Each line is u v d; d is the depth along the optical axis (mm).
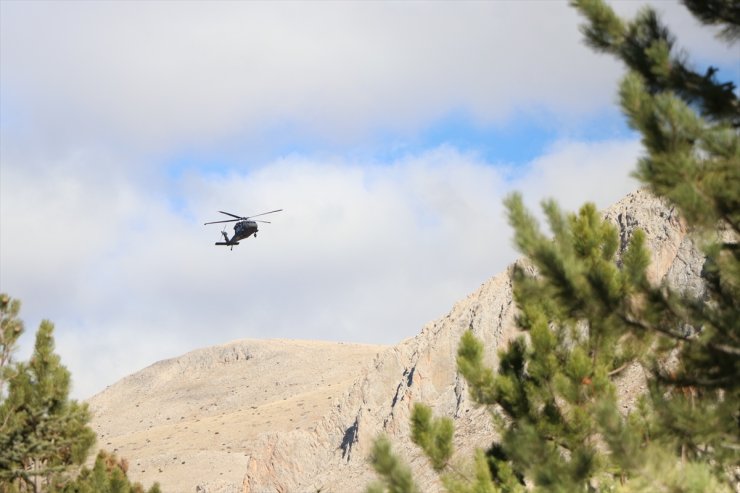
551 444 67188
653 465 45906
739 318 53938
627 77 53344
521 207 56219
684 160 51281
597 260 68750
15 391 127000
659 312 55969
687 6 60094
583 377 68062
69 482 130750
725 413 53625
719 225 54562
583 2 59000
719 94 56531
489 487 66688
